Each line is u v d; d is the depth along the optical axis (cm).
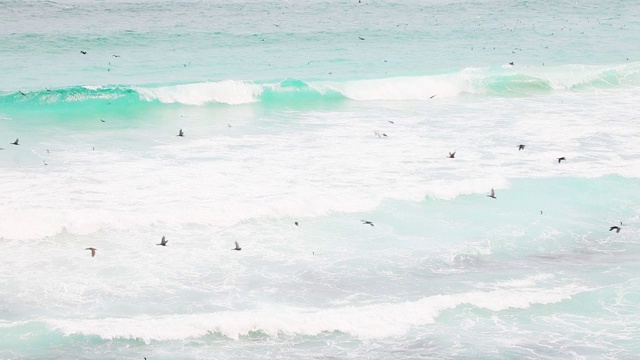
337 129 9444
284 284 5866
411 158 8350
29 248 6178
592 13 19775
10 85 11250
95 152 8362
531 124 9756
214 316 5259
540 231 6894
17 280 5703
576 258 6431
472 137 9169
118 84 11506
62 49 14012
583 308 5597
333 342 5112
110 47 14375
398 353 5006
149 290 5678
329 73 12681
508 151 8662
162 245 6253
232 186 7419
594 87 11969
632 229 6988
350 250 6450
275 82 11169
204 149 8550
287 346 5059
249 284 5834
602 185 7794
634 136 9262
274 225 6794
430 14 19238
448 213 7156
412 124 9725
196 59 13612
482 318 5434
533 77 11956
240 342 5084
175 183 7462
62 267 5934
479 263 6309
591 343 5153
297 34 16100
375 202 7194
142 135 9062
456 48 15225
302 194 7244
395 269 6166
